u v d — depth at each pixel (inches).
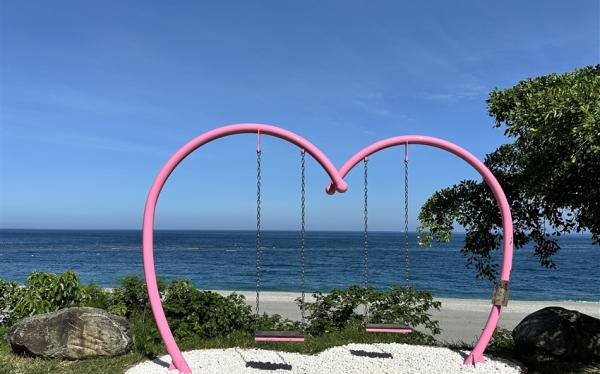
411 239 5118.1
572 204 265.6
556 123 223.0
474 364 270.1
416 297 350.6
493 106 288.7
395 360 277.3
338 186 254.5
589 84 228.4
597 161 238.5
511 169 313.0
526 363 281.0
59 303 347.9
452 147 268.8
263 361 274.7
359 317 354.6
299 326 345.1
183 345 303.9
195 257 2118.6
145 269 253.9
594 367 274.1
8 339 299.6
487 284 1197.1
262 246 3265.3
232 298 354.3
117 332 281.9
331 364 270.4
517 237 321.1
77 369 253.6
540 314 309.9
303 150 258.2
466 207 320.8
